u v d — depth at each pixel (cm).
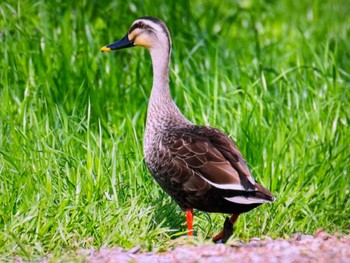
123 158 1281
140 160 1279
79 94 1423
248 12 1889
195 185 1101
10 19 1594
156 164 1145
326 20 1947
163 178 1140
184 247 1034
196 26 1725
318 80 1541
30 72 1484
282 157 1309
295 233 1185
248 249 1002
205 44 1678
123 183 1210
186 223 1188
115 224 1122
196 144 1115
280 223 1199
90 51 1559
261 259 940
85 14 1609
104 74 1498
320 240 1059
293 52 1694
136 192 1200
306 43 1661
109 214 1130
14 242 1066
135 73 1554
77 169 1180
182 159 1111
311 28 1892
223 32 1784
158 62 1227
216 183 1082
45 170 1196
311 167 1303
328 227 1234
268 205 1222
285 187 1259
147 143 1178
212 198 1097
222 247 1005
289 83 1517
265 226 1189
